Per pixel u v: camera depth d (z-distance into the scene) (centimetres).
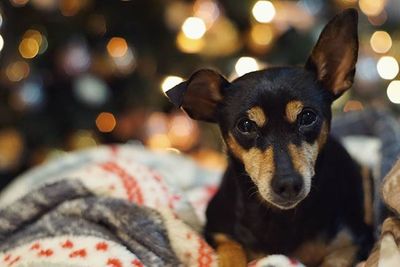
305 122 57
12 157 100
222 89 60
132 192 65
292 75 59
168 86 98
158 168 83
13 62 97
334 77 60
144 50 102
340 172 62
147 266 58
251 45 101
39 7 95
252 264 58
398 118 101
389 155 69
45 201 64
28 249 58
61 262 56
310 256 61
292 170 55
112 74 103
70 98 104
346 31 59
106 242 58
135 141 105
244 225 61
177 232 61
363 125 88
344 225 61
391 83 107
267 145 56
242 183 60
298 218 59
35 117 101
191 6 100
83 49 100
